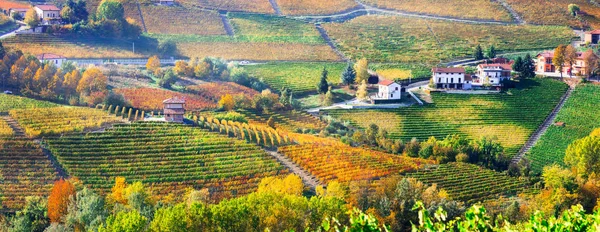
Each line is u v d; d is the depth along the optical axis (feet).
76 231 539.29
